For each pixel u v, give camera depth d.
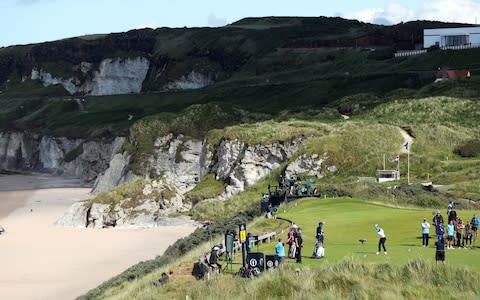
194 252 50.34
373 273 32.34
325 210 59.84
